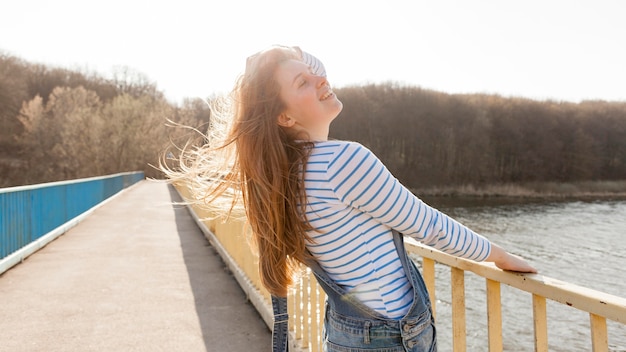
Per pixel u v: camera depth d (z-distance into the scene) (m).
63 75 80.12
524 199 49.56
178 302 4.80
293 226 1.23
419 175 60.28
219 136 1.53
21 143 54.53
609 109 66.31
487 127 61.44
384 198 1.12
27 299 4.88
